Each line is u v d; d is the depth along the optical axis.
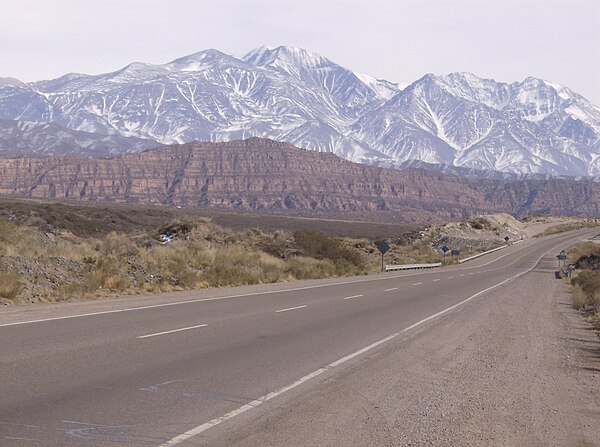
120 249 34.19
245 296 27.33
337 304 25.97
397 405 10.71
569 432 9.81
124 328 17.11
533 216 196.50
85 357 13.23
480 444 9.01
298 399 10.74
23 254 27.44
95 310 20.58
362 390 11.59
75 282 25.55
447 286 39.81
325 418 9.75
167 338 15.92
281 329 18.39
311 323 19.94
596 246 101.50
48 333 15.81
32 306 21.00
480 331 20.30
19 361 12.59
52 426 8.86
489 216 134.88
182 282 30.33
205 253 37.28
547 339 19.44
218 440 8.60
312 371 12.89
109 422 9.13
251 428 9.14
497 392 12.09
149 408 9.87
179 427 9.05
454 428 9.63
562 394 12.29
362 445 8.66
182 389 11.07
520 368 14.56
